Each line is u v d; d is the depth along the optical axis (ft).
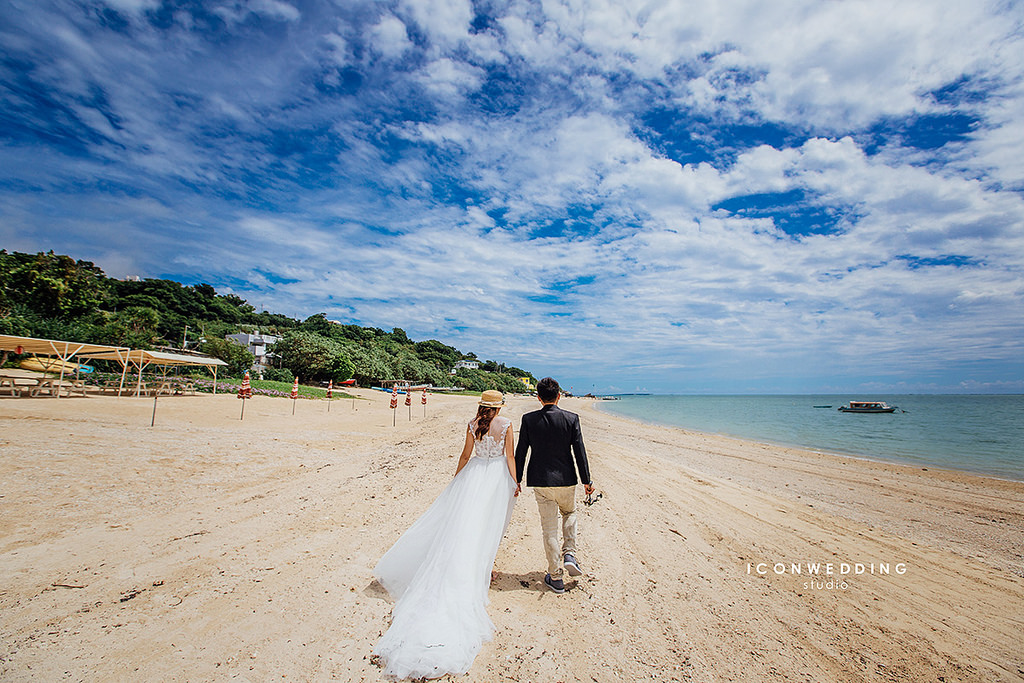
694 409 207.10
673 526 19.90
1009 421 117.60
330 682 8.07
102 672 7.93
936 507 26.43
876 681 9.09
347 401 108.47
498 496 12.07
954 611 12.65
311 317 329.93
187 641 9.10
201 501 18.78
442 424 65.00
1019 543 19.79
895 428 92.53
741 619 11.66
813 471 38.01
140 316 141.18
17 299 114.32
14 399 51.70
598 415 136.87
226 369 133.28
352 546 15.03
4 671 7.75
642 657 9.62
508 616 11.14
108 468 22.41
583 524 19.57
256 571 12.64
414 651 8.70
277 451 31.96
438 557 10.66
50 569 11.78
